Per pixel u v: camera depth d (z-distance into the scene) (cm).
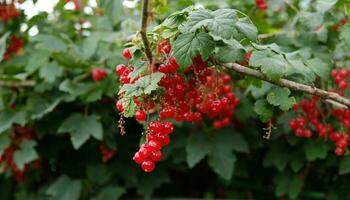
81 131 81
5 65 90
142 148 53
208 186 102
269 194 99
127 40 78
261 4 81
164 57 55
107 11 75
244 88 81
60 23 92
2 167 92
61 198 86
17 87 88
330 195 91
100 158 91
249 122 87
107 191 87
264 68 55
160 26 55
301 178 88
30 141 86
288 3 81
